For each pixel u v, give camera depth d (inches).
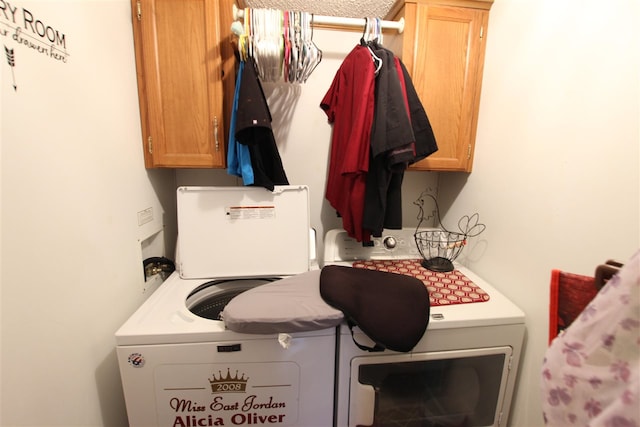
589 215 33.7
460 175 60.8
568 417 20.4
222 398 38.0
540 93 40.3
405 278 43.4
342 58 62.7
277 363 38.0
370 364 40.1
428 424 46.2
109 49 39.9
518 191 44.5
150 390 36.7
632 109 29.3
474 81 53.0
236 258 52.9
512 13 45.6
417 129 48.2
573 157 35.5
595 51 32.8
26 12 27.0
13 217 26.1
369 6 57.1
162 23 45.8
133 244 46.3
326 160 66.8
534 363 41.2
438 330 39.5
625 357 17.4
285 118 64.2
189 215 51.6
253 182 50.4
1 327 25.2
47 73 29.5
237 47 49.3
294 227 54.2
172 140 49.2
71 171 32.9
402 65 48.9
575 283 24.5
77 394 34.1
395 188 50.0
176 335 35.6
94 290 36.9
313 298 39.7
